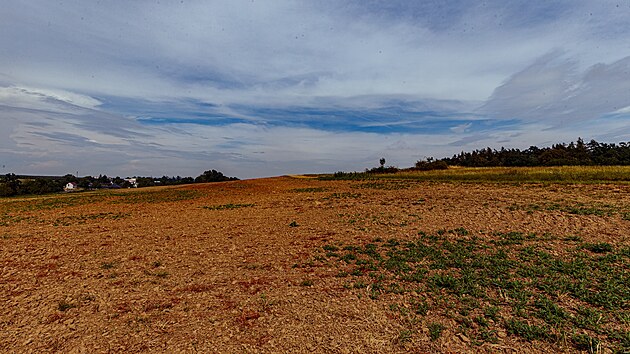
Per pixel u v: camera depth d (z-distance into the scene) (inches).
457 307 207.0
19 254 383.9
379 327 187.0
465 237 381.4
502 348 162.6
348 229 461.4
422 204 653.3
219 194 1294.3
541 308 199.3
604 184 862.5
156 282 274.5
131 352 169.2
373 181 1521.9
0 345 179.2
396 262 300.7
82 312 218.2
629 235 350.3
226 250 378.6
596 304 200.7
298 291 246.1
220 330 189.8
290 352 165.6
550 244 334.6
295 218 583.2
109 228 563.8
